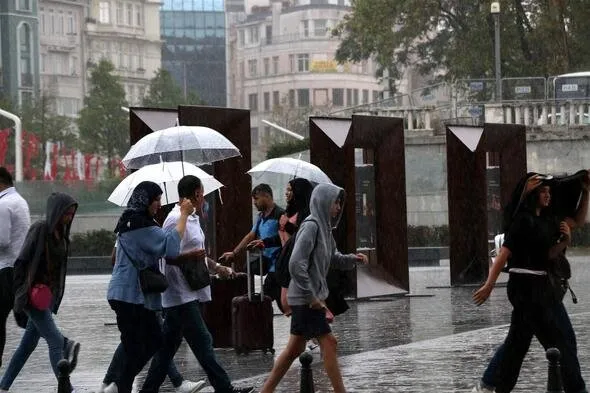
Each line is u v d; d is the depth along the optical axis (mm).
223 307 30344
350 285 43188
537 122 84062
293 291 20500
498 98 85688
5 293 25125
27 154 155125
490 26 111188
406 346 29969
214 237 33906
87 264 74500
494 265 20422
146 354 21594
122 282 21453
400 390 22906
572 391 20281
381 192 44625
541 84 85438
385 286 44469
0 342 25594
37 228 23344
